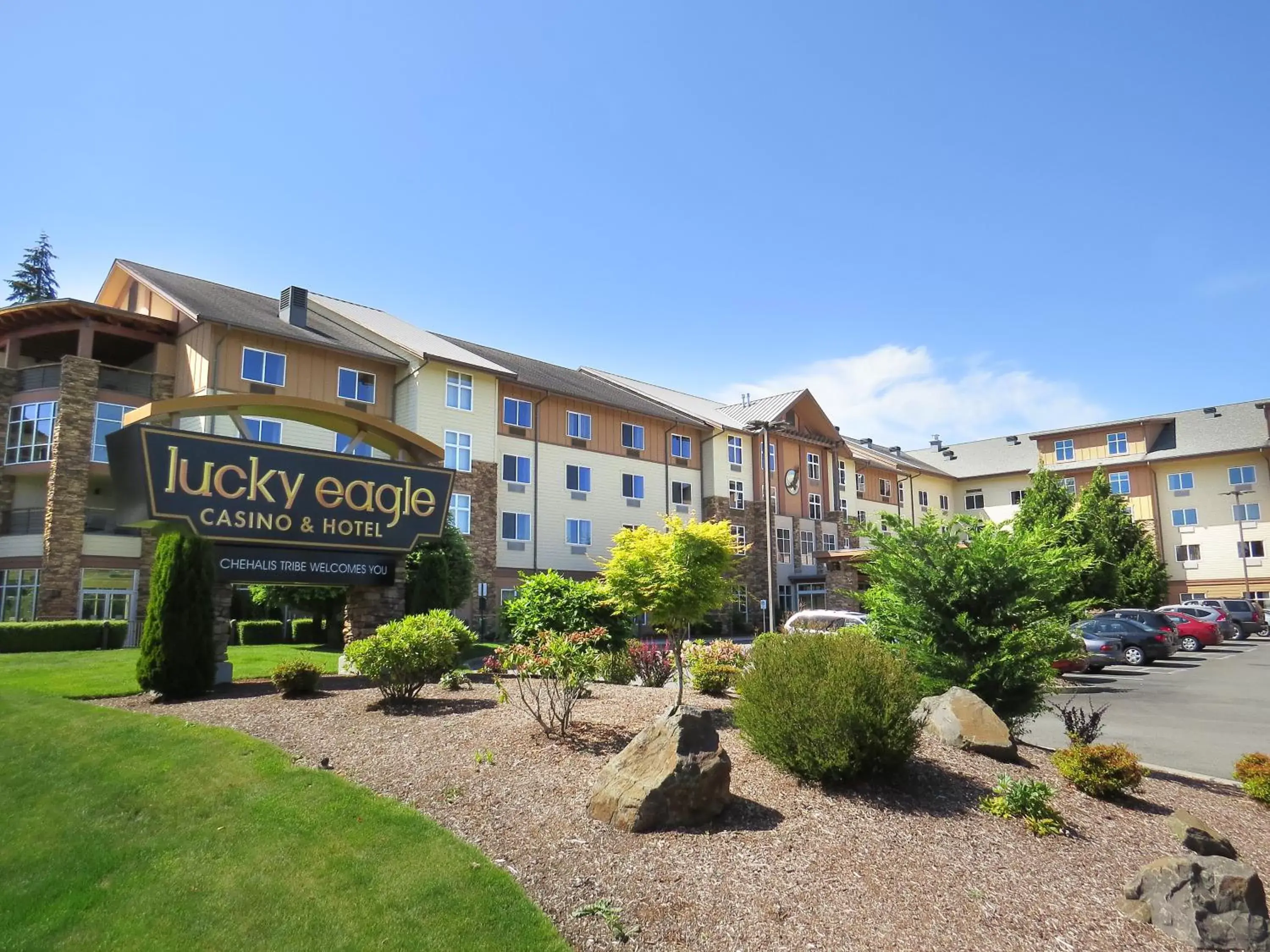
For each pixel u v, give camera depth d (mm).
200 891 5473
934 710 8875
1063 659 9797
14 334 28078
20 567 26453
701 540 11969
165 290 27688
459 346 36938
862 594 10875
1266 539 50312
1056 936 5043
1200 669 24000
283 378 27969
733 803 6664
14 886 5746
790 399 48500
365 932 4902
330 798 6855
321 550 13734
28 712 10344
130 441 12156
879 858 5859
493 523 32625
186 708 10484
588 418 38031
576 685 8477
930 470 62438
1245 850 6770
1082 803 7312
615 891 5348
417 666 9984
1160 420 55438
